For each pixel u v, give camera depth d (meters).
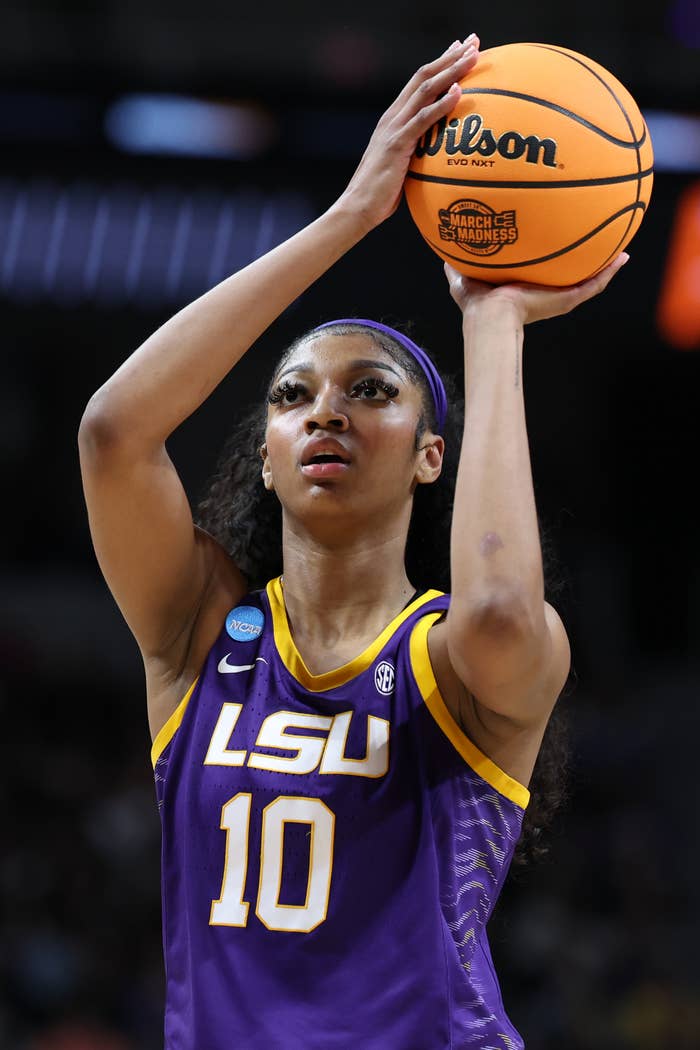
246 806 6.17
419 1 28.14
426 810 6.04
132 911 22.58
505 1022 6.02
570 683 7.77
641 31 27.66
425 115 6.41
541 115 6.22
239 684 6.56
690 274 23.39
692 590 32.41
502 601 5.77
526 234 6.25
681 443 32.38
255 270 6.60
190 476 28.25
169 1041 6.11
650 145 6.66
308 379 6.64
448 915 5.95
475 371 6.30
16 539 32.16
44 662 29.75
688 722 28.89
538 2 28.11
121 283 24.45
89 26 26.20
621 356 30.53
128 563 6.63
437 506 7.54
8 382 32.12
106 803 25.58
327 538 6.58
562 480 32.38
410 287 23.41
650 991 21.69
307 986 5.84
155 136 24.09
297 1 27.86
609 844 25.38
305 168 24.06
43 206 24.39
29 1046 19.56
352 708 6.30
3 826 24.55
